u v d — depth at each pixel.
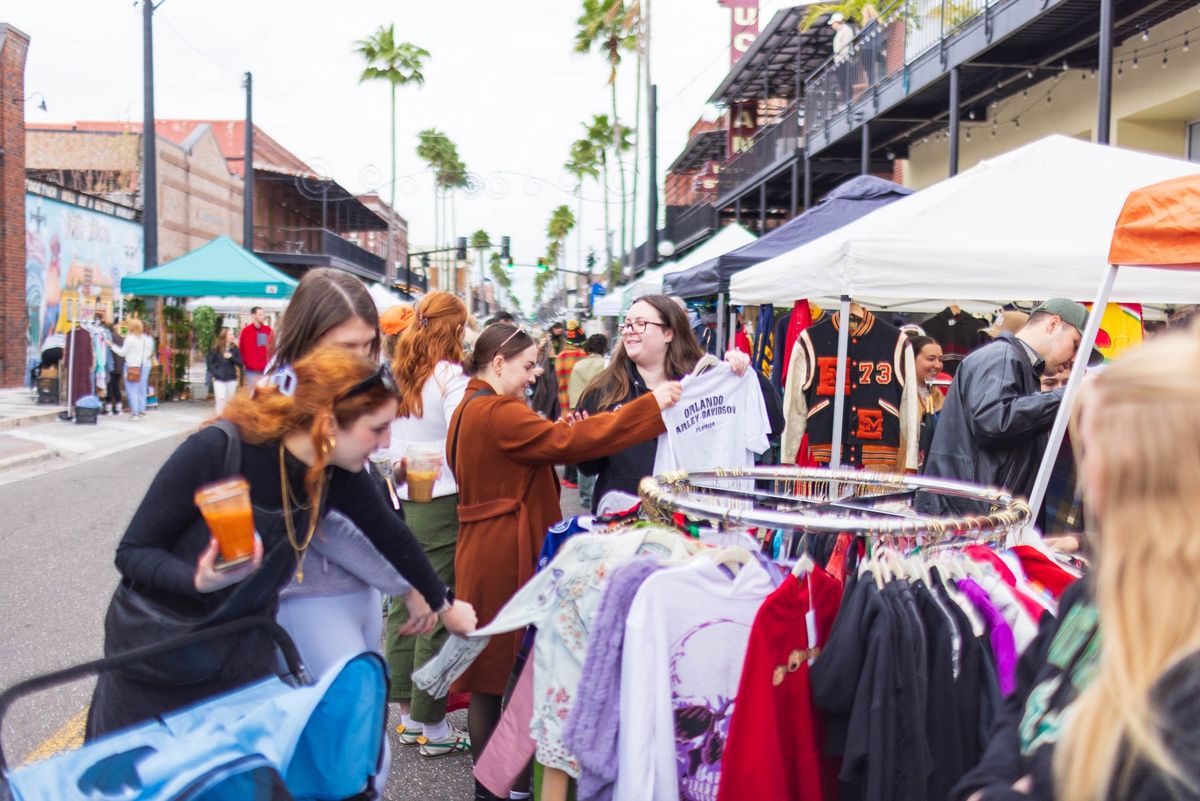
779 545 2.96
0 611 6.09
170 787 1.62
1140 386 1.17
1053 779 1.22
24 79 21.27
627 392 4.02
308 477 2.09
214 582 1.90
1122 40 13.12
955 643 2.13
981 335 10.03
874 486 3.17
